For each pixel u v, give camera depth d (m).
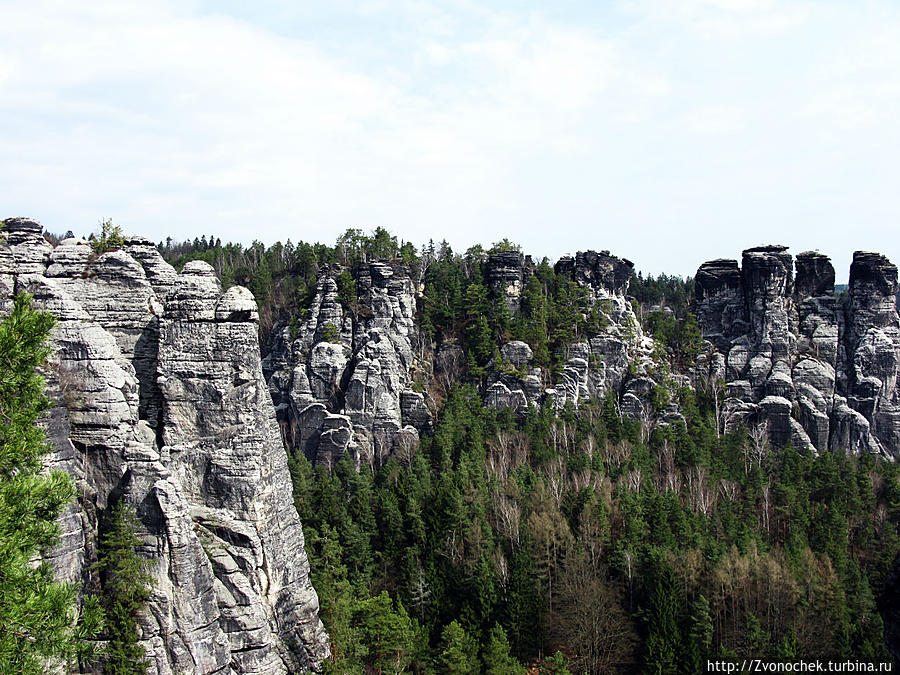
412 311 141.12
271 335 142.62
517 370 132.38
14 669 29.77
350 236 156.62
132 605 43.88
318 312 134.38
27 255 51.12
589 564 81.06
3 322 36.75
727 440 120.38
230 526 51.94
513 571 77.31
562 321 144.00
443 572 82.00
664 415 132.88
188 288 54.22
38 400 36.34
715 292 152.88
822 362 139.00
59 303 48.00
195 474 53.53
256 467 53.31
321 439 121.62
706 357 145.88
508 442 115.88
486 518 91.81
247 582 50.28
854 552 92.50
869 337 138.12
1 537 30.09
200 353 53.88
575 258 158.75
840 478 106.00
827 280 146.25
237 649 48.91
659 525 85.88
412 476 99.81
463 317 145.00
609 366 143.12
